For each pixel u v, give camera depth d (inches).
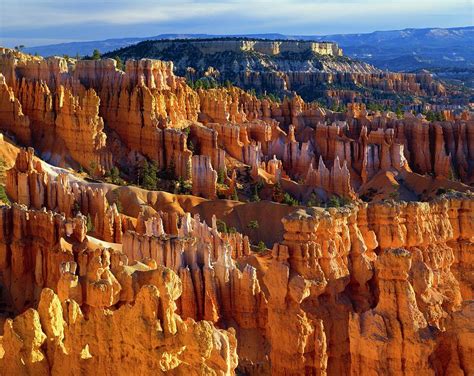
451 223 2503.7
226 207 5132.9
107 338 1536.7
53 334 1563.7
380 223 2343.8
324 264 2080.5
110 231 3914.9
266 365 2278.5
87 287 1824.6
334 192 6131.9
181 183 5880.9
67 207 4340.6
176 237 2787.9
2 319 3046.3
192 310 2564.0
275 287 2022.6
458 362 1617.9
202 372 1433.3
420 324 1641.2
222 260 2691.9
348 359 2071.9
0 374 1512.1
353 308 2108.8
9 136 5816.9
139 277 1860.2
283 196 5900.6
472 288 2447.1
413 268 1862.7
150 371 1477.6
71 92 6195.9
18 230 3331.7
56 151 5846.5
